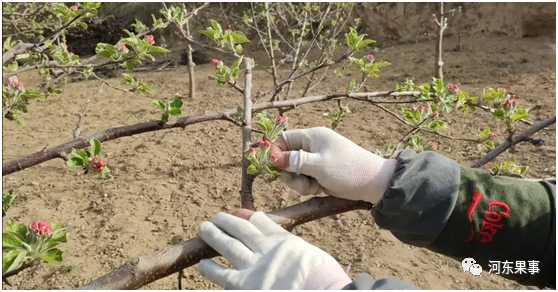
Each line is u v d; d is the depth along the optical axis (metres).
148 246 2.89
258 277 0.86
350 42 1.91
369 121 4.59
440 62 5.43
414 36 7.95
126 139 4.46
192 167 3.84
